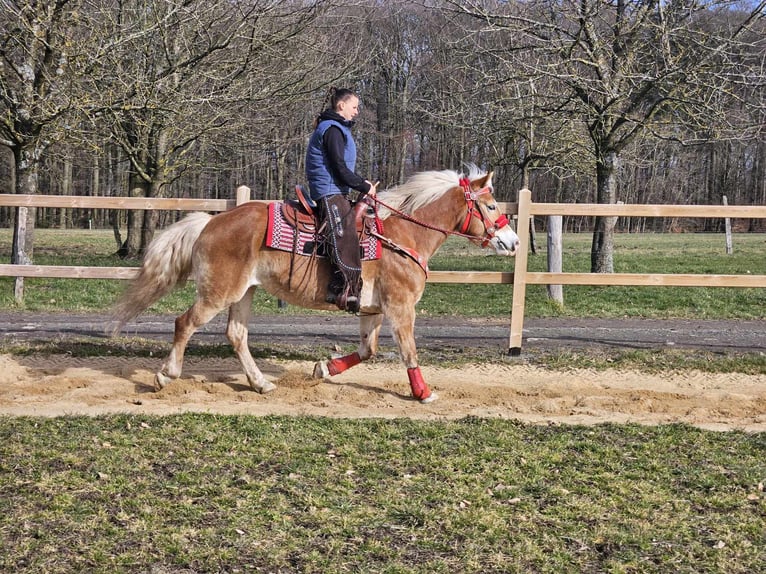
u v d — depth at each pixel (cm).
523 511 445
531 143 2038
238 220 640
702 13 1476
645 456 540
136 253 2306
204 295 648
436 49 2245
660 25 1362
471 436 577
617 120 1516
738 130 1401
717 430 606
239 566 376
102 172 4294
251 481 477
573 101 1508
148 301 666
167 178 2170
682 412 666
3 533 399
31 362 794
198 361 820
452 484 483
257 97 1686
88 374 750
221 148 2248
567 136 1839
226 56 1689
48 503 436
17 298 1202
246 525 417
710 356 881
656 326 1113
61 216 4338
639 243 3197
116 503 441
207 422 592
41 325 1017
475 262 2123
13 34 1363
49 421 584
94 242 3047
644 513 443
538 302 1326
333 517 429
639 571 380
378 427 594
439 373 803
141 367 784
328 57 1956
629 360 857
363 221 646
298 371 789
